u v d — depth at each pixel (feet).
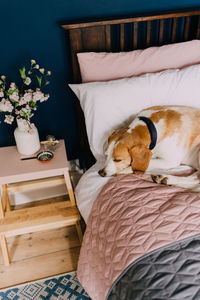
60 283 5.36
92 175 5.25
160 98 5.28
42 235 6.30
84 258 4.74
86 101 5.28
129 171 5.02
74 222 5.52
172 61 5.53
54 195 7.27
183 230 3.80
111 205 4.45
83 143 6.77
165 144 4.94
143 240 3.78
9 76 5.91
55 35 5.66
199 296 3.12
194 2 5.82
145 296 3.25
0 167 5.31
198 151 4.99
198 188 4.57
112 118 5.27
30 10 5.31
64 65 6.07
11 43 5.57
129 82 5.25
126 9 5.65
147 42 5.82
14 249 6.03
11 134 6.62
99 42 5.57
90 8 5.51
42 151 5.69
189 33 6.13
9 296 5.20
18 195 6.99
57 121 6.81
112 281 3.74
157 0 5.65
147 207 4.17
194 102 5.33
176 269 3.40
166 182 4.68
